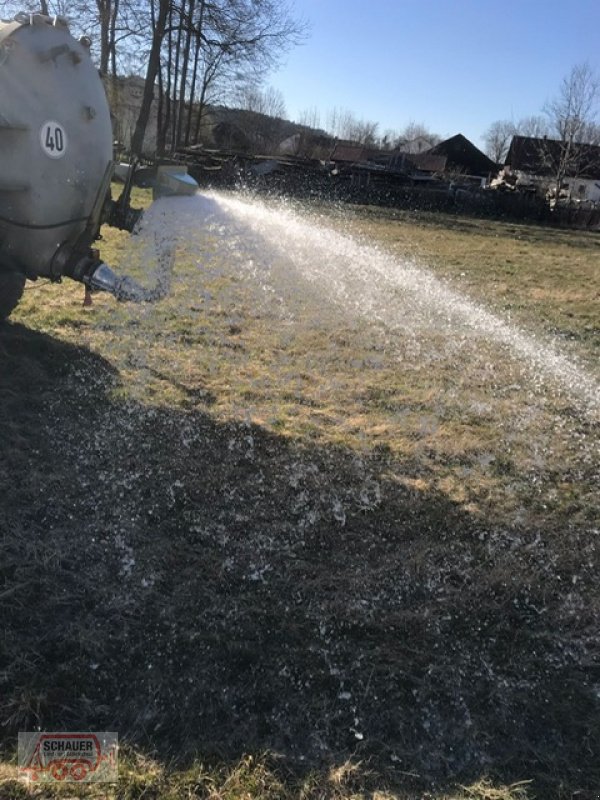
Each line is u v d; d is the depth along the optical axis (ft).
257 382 17.37
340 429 15.17
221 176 78.33
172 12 88.69
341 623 9.28
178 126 113.60
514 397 18.45
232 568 10.08
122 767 7.04
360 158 146.41
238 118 152.05
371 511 12.00
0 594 8.89
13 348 16.99
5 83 12.53
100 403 14.84
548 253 53.31
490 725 8.07
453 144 181.68
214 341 20.25
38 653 8.21
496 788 7.28
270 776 7.09
